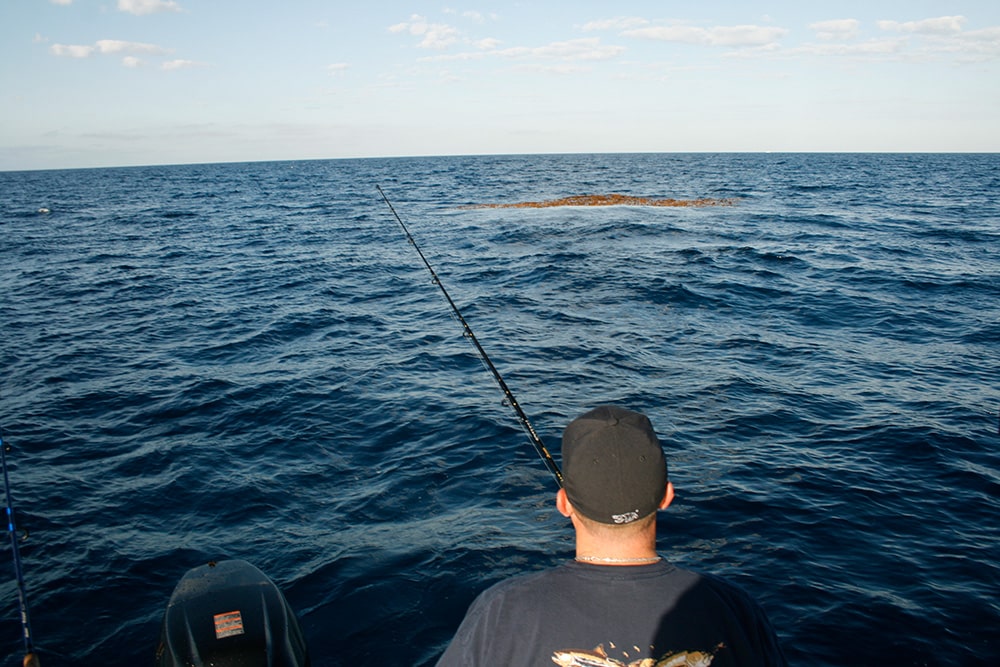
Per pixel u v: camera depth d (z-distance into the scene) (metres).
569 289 12.66
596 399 7.06
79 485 5.57
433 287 13.42
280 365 8.56
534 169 84.31
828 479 5.32
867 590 3.98
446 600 3.96
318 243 20.45
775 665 1.39
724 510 4.88
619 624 1.30
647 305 11.32
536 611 1.33
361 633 3.74
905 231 20.52
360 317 11.01
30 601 4.11
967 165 93.38
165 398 7.49
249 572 2.91
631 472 1.35
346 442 6.23
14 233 24.02
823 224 22.41
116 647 3.75
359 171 91.81
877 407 6.82
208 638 2.53
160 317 11.31
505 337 9.52
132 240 21.73
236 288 13.74
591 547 1.40
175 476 5.69
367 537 4.67
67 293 13.48
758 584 4.05
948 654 3.46
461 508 5.01
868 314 10.62
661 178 56.41
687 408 6.81
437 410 6.85
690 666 1.28
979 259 15.37
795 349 8.83
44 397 7.61
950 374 7.84
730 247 17.22
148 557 4.55
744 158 157.62
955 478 5.36
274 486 5.47
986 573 4.13
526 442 6.04
